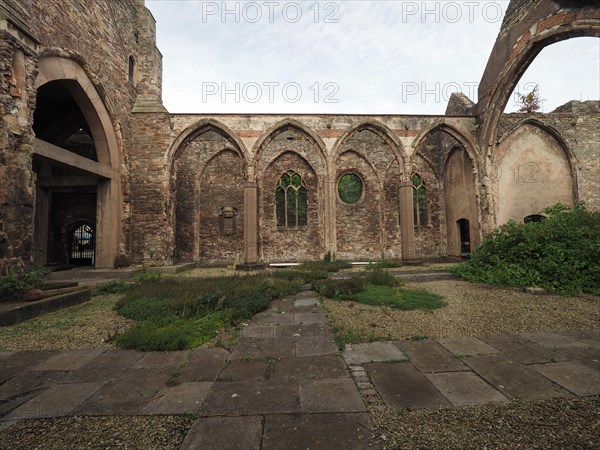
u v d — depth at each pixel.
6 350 4.04
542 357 3.60
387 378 3.11
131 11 13.29
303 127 13.62
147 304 5.84
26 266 6.80
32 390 2.96
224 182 16.77
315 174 17.06
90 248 16.56
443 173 17.17
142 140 12.95
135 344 4.06
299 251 16.67
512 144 14.62
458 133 14.01
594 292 6.87
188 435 2.24
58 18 8.95
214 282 8.33
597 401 2.64
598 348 3.86
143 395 2.84
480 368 3.31
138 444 2.16
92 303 6.71
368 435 2.22
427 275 9.52
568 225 8.53
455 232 16.25
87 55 10.28
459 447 2.09
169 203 12.92
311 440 2.17
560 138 14.70
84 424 2.41
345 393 2.81
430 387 2.92
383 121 13.73
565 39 10.51
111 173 11.78
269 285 7.78
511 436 2.20
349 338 4.29
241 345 4.12
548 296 6.84
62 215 15.76
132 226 12.63
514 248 8.78
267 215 16.73
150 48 13.80
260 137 13.32
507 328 4.68
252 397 2.76
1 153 6.47
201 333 4.42
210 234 16.50
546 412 2.49
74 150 15.48
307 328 4.81
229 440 2.18
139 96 13.46
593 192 14.57
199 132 13.37
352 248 16.92
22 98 6.93
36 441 2.21
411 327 4.75
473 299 6.58
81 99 10.56
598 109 16.02
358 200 17.36
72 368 3.46
